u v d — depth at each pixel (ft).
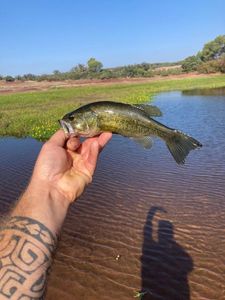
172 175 6.88
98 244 4.44
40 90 38.78
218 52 58.08
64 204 0.98
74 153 1.12
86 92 31.17
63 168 1.05
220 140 9.94
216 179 6.54
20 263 0.83
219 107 17.31
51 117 14.76
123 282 3.75
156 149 8.94
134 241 4.50
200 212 5.21
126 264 4.03
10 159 8.80
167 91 29.66
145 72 55.98
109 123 1.36
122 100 21.26
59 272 3.88
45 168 1.03
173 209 5.35
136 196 5.87
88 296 3.54
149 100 21.91
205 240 4.45
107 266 4.00
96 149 1.14
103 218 5.10
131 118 1.42
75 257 4.16
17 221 0.88
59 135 1.14
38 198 0.95
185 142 1.57
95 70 60.44
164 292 3.60
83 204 5.55
